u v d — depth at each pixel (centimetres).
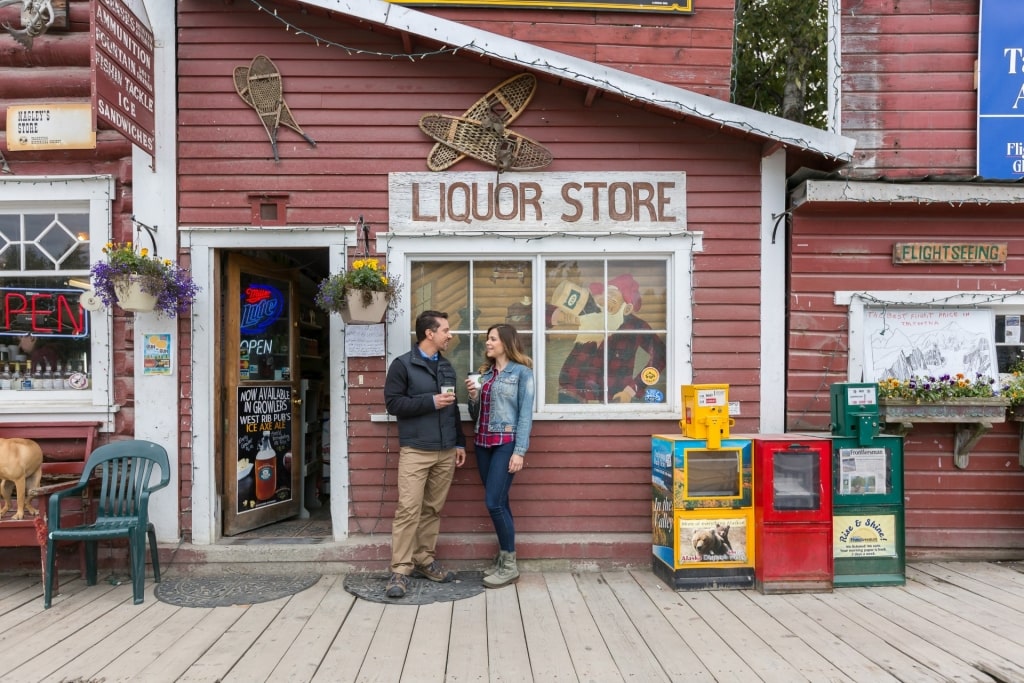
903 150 511
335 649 351
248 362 521
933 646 353
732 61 516
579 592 435
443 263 494
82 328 492
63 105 476
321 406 656
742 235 489
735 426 485
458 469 483
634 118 488
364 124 484
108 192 479
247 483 511
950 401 464
